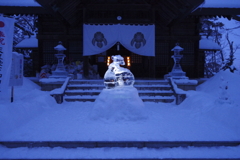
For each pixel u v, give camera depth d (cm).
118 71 704
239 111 582
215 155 420
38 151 435
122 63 712
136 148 450
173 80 1007
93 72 1362
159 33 1413
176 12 1125
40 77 1205
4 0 1199
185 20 1409
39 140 452
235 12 1212
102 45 1153
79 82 1022
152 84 1020
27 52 2200
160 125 567
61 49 1024
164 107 833
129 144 452
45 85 1000
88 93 954
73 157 409
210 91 1012
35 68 1486
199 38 1395
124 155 418
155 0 1173
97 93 958
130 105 624
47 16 1398
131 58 1560
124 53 1557
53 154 421
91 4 1164
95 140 450
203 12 1226
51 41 1414
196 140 456
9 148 452
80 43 1405
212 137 476
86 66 1189
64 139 456
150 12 1183
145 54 1157
